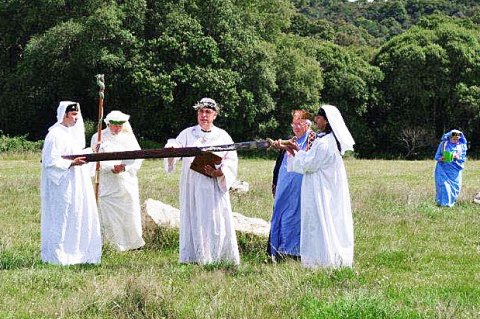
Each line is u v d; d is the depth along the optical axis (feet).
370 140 171.12
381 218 47.26
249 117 146.00
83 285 26.89
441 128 174.70
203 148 30.63
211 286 26.58
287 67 156.46
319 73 159.22
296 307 23.59
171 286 25.88
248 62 146.20
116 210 36.37
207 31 146.82
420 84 168.76
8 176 73.72
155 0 145.18
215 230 31.94
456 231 42.65
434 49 167.63
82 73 136.36
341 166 30.37
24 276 27.76
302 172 30.19
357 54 196.54
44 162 31.32
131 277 25.79
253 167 102.99
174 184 67.00
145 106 137.49
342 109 167.32
